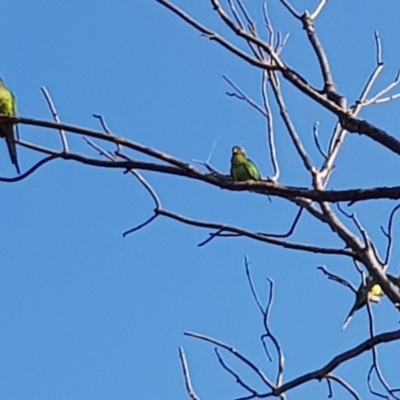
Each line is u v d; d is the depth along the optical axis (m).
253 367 5.56
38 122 4.82
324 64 5.41
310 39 5.54
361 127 4.77
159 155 4.72
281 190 4.65
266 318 5.89
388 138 4.73
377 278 5.66
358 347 5.10
